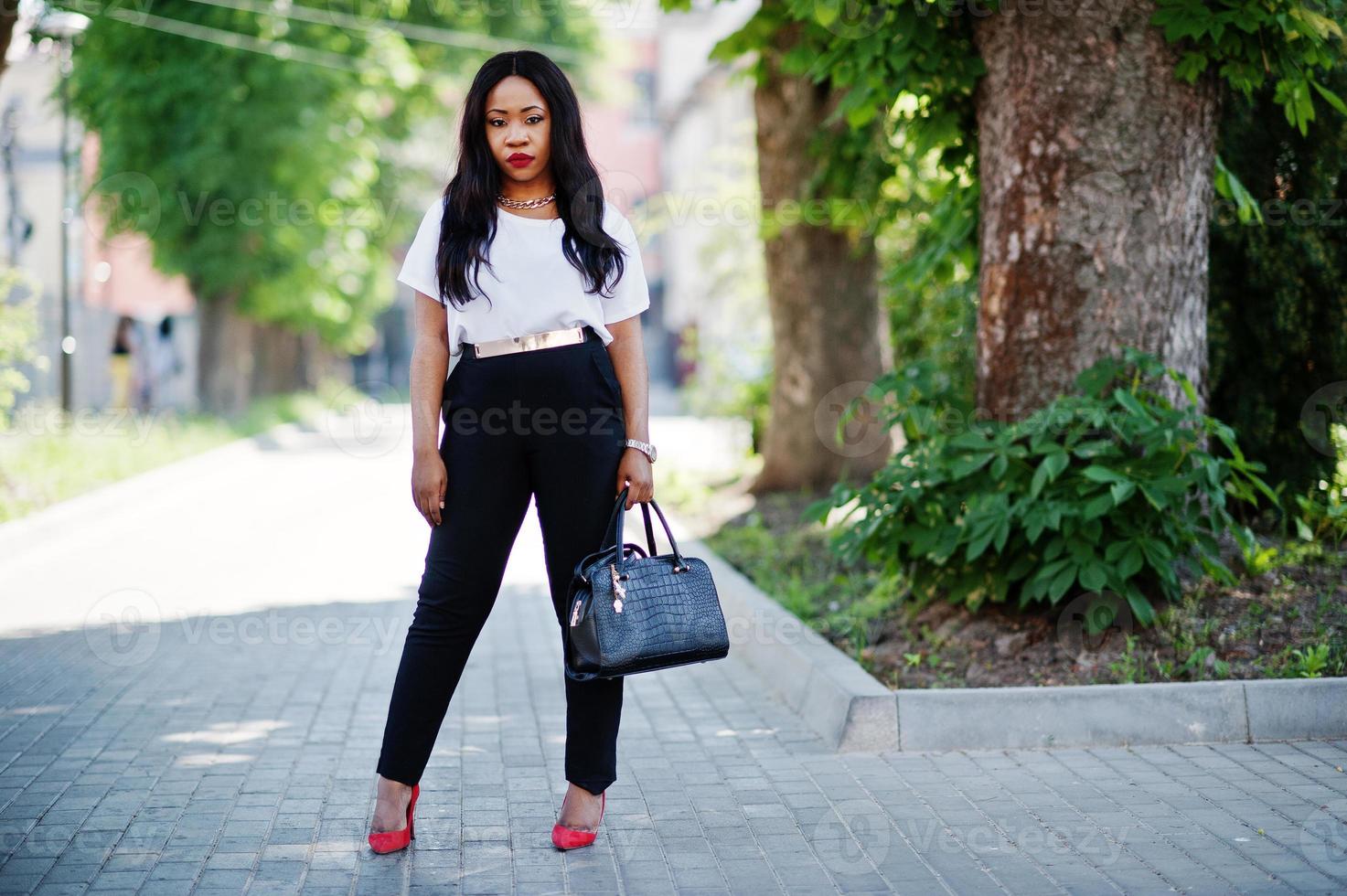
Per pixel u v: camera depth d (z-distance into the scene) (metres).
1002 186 6.52
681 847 4.20
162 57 24.08
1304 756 5.06
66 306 19.56
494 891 3.81
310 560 10.96
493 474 4.08
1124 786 4.73
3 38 10.84
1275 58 6.17
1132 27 6.18
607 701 4.21
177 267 25.72
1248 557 6.34
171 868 3.99
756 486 13.29
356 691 6.41
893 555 6.48
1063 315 6.32
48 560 10.84
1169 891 3.76
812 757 5.23
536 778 4.99
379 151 27.88
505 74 4.07
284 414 30.84
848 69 7.23
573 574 4.06
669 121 46.19
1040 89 6.30
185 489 16.97
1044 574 5.80
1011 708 5.32
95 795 4.72
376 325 53.88
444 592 4.09
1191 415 5.93
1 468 14.46
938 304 10.96
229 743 5.44
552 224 4.10
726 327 18.30
